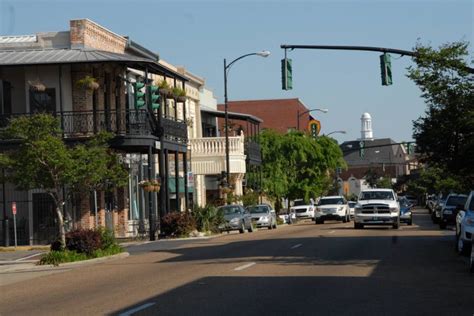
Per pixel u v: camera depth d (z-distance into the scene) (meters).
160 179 43.25
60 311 14.81
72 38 43.84
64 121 41.03
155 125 42.09
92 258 29.20
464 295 15.66
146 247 36.53
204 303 14.84
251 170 70.62
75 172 30.31
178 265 24.25
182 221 43.44
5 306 16.34
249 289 16.84
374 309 13.81
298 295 15.74
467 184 37.31
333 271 20.47
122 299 16.08
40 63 39.59
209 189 64.12
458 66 28.95
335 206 61.84
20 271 26.59
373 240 34.00
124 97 46.62
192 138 60.53
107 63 40.84
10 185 41.50
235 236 43.09
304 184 80.31
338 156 82.25
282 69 30.30
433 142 30.91
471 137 29.86
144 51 52.44
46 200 41.22
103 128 40.84
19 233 41.09
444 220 45.88
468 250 25.17
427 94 29.84
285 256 25.77
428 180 98.81
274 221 56.59
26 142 30.23
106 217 44.25
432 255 25.64
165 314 13.58
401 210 53.06
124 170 33.78
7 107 42.53
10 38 45.69
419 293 15.97
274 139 79.00
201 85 64.31
